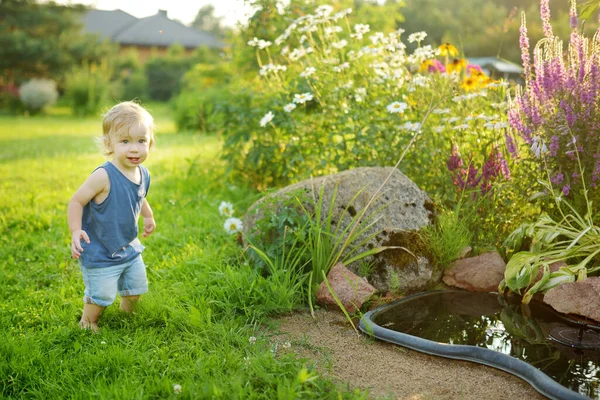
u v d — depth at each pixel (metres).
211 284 3.34
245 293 3.12
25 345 2.55
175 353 2.52
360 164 4.48
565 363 2.47
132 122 2.76
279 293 3.09
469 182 3.81
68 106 25.80
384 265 3.38
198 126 13.75
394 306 3.13
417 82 4.48
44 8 31.09
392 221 3.52
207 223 4.80
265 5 6.40
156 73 33.06
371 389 2.30
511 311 3.08
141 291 2.99
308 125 5.00
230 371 2.32
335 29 5.29
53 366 2.44
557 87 3.34
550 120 3.34
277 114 5.17
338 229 3.50
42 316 2.99
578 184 3.37
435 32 18.39
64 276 3.67
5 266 3.92
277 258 3.34
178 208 5.43
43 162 8.63
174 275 3.56
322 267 3.32
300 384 2.18
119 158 2.77
